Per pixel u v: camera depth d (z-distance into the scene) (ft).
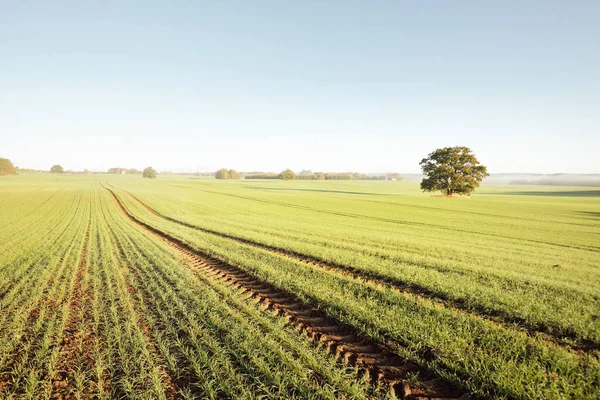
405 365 20.38
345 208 164.25
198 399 17.12
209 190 296.30
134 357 20.26
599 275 43.01
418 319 25.94
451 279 36.88
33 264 45.80
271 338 23.13
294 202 192.95
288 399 16.78
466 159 239.91
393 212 148.66
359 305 28.84
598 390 16.88
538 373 17.97
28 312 28.07
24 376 18.92
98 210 132.26
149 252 52.80
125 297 31.19
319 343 22.74
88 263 45.65
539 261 51.44
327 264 46.14
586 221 122.42
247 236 67.00
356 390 17.15
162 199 189.37
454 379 18.44
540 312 27.09
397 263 45.65
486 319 26.73
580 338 23.43
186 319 26.78
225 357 20.65
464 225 108.37
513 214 144.77
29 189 256.52
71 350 21.77
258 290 34.99
